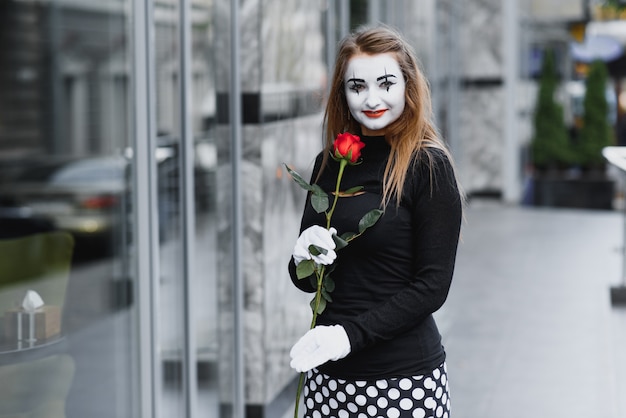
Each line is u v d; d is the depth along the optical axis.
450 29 15.65
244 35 5.47
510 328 8.62
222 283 5.50
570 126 26.17
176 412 4.93
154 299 4.55
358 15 8.65
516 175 17.47
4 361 3.95
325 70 7.11
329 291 3.15
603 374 7.16
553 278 10.83
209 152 5.28
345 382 3.18
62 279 4.32
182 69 4.89
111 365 4.44
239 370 5.61
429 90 3.26
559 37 23.61
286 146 6.06
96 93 4.66
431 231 3.10
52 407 4.14
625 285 9.73
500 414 6.32
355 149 3.09
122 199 4.51
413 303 3.08
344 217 3.15
